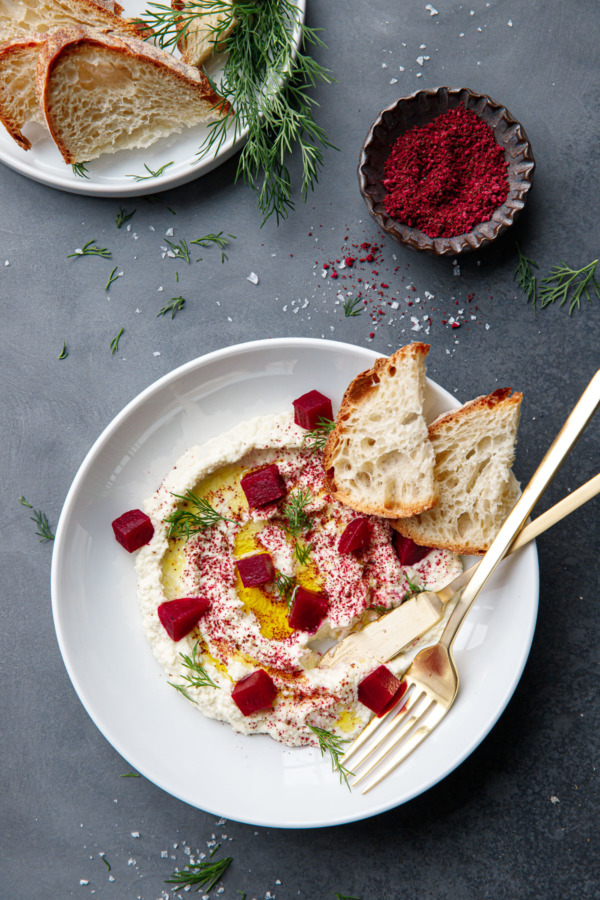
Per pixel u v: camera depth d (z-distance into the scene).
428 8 0.63
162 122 0.61
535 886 0.60
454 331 0.62
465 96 0.60
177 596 0.59
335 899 0.60
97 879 0.61
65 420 0.63
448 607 0.58
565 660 0.61
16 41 0.59
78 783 0.62
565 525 0.61
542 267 0.62
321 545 0.60
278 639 0.59
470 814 0.60
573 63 0.62
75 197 0.63
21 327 0.63
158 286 0.63
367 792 0.57
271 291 0.63
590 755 0.60
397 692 0.58
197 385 0.59
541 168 0.62
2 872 0.62
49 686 0.62
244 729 0.58
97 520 0.59
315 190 0.63
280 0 0.59
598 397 0.55
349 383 0.59
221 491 0.60
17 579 0.63
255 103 0.59
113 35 0.59
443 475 0.58
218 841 0.61
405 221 0.61
